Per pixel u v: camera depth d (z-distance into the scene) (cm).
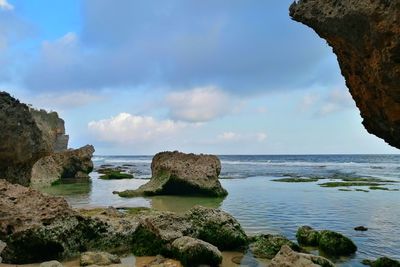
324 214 2506
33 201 1596
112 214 2058
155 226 1636
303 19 1416
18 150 2166
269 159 16062
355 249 1641
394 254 1602
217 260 1445
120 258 1537
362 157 16988
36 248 1452
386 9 1135
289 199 3253
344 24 1266
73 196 3566
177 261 1479
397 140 1498
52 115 7950
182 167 3741
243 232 1750
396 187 4162
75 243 1551
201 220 1747
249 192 3844
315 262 1273
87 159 5856
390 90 1263
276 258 1245
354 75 1488
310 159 15450
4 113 2105
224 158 18000
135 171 7756
